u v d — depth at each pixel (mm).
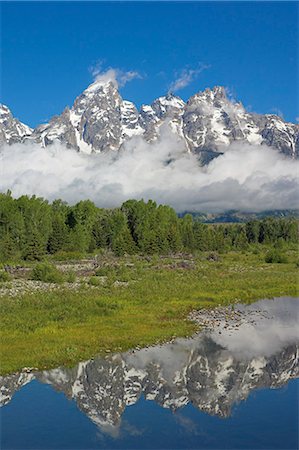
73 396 26719
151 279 68312
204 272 79750
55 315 41594
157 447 21062
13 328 37375
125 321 41625
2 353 31562
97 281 61594
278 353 35406
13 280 64625
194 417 24406
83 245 118375
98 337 36188
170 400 26844
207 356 34250
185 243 136250
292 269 87625
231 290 61562
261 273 79812
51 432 22234
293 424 23438
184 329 40312
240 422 24031
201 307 50031
